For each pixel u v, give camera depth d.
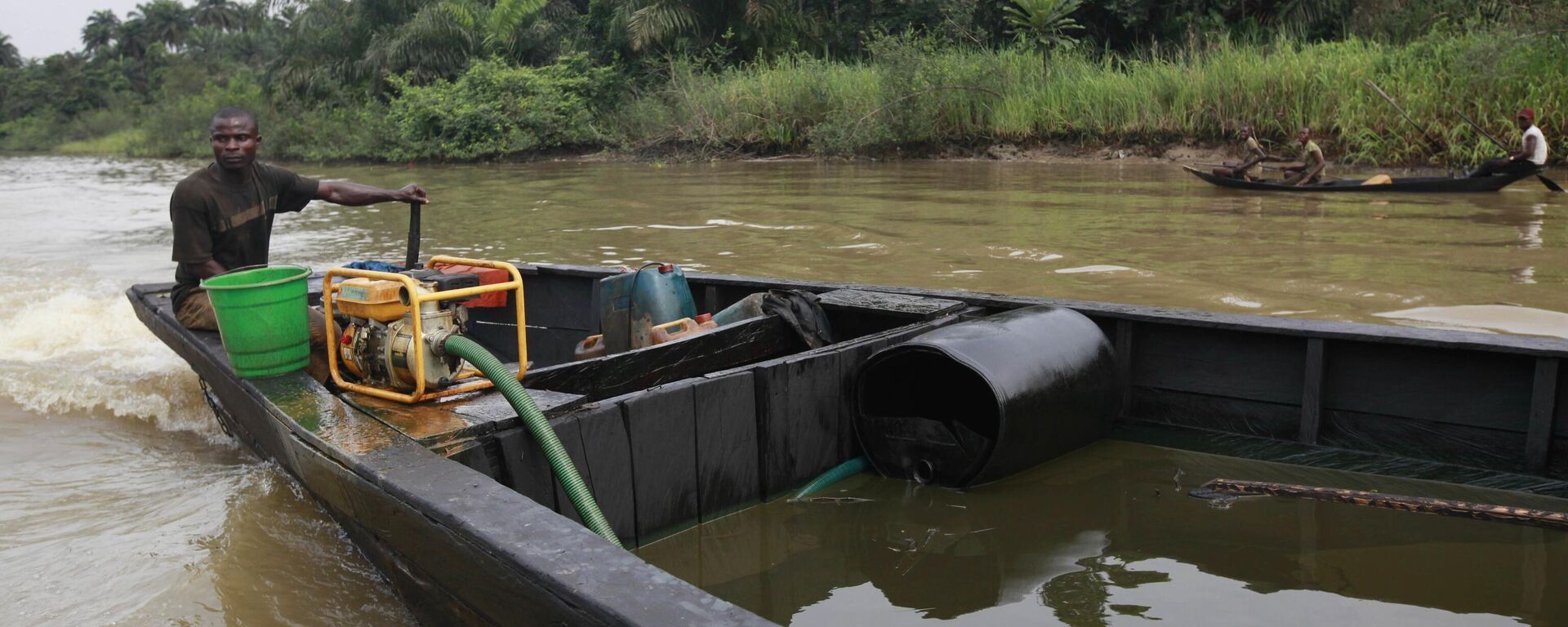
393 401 3.35
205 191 4.27
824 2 28.41
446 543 2.42
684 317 4.74
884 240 9.84
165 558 3.51
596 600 1.94
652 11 26.92
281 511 3.90
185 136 40.91
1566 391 3.60
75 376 5.85
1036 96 20.52
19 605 3.18
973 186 15.13
